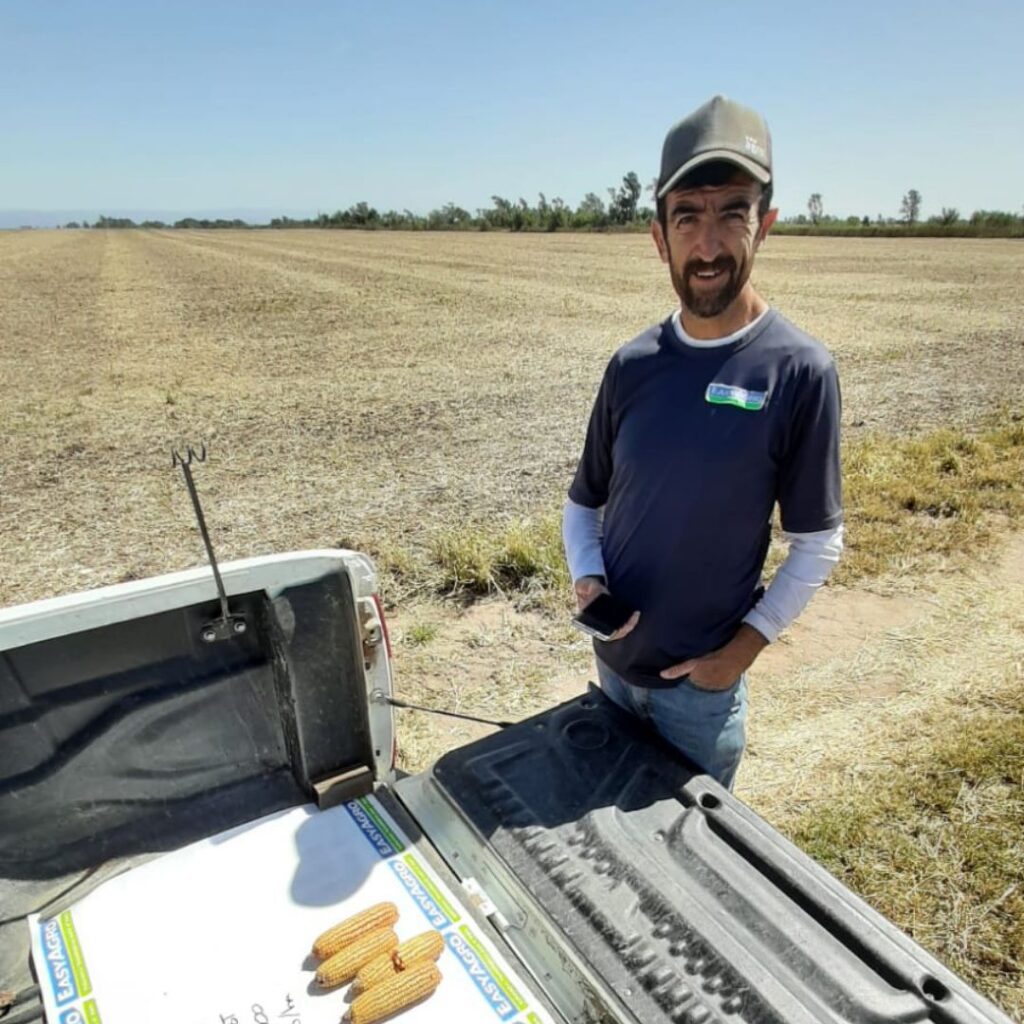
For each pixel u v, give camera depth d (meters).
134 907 1.64
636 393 2.00
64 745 1.68
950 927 2.79
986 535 5.95
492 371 12.84
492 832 1.66
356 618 1.90
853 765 3.61
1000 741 3.68
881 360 12.79
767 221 1.85
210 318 19.89
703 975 1.35
